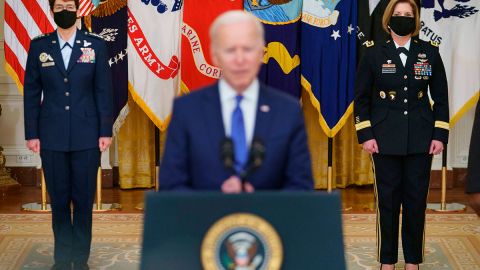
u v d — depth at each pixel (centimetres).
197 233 654
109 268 1509
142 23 2036
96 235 1777
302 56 2030
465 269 1525
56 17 1393
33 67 1418
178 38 2048
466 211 2058
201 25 2019
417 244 1424
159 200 655
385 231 1412
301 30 2028
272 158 746
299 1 2016
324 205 659
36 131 1420
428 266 1546
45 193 2080
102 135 1427
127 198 2248
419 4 1439
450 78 2064
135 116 2392
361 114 1404
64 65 1412
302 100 2386
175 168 755
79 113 1412
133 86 2042
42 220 1939
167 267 649
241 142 750
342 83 2039
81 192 1438
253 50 727
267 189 748
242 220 655
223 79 769
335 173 2441
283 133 752
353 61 2033
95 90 1438
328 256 654
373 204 2164
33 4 2022
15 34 2030
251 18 734
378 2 2009
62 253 1446
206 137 750
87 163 1425
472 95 2067
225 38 723
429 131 1388
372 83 1404
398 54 1391
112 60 2028
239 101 756
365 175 2434
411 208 1410
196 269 650
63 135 1406
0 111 2327
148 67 2047
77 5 1408
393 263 1429
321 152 2417
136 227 1861
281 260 653
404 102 1380
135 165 2408
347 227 1867
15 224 1888
